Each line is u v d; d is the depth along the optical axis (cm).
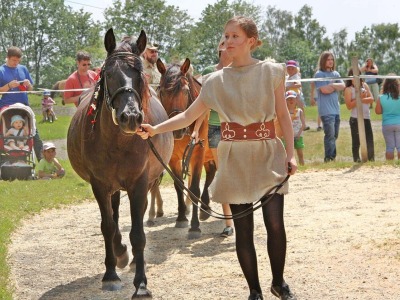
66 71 8444
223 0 6756
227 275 623
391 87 1366
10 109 1348
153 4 6097
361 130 1367
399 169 1267
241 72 472
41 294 597
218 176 482
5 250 739
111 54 556
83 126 604
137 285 567
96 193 608
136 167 585
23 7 8656
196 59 6719
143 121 564
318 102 1419
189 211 977
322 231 777
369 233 748
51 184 1248
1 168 1340
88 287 618
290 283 580
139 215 590
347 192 1052
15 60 1373
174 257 709
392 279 576
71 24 8719
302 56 10294
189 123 492
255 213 912
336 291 553
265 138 473
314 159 1633
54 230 878
